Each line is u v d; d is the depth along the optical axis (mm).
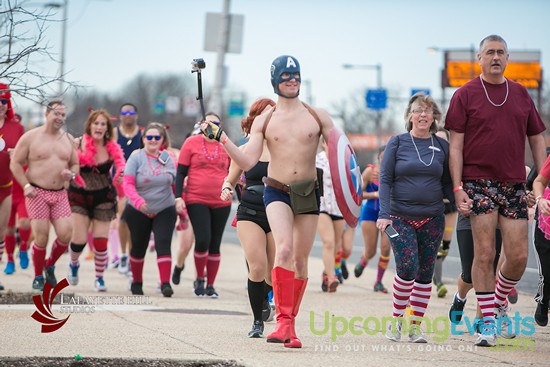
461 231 17453
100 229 24188
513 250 16062
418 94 16703
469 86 16297
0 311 18688
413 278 16344
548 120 124688
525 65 101438
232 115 146000
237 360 13508
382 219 16328
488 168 16031
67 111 23328
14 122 24000
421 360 14102
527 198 17109
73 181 23859
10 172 23359
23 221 28312
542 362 14125
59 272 29828
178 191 23375
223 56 42312
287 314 15156
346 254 28359
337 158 15086
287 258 14930
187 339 15711
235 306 21438
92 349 14352
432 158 16375
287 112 15297
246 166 14922
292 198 15117
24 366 12836
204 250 23594
